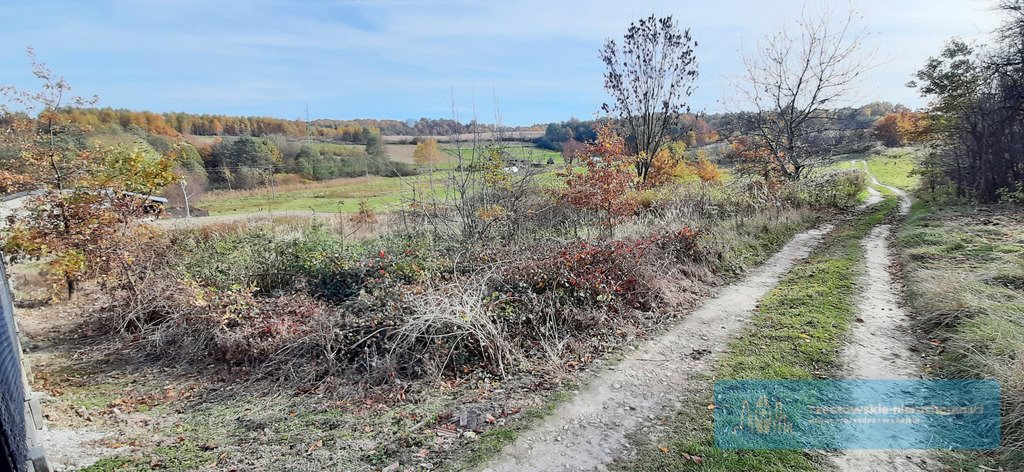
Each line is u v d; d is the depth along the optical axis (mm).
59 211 9461
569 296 6977
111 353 7273
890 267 9039
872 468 3521
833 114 22562
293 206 28594
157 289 8391
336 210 25219
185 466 3965
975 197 16234
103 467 3959
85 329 8547
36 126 9734
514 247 9414
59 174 9758
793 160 21609
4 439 2742
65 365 6855
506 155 11477
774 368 5121
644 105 19000
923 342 5578
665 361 5539
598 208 11461
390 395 5156
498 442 4043
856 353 5363
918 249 9352
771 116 22609
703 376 5082
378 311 6574
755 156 23109
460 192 11070
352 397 5184
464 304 6207
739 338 6039
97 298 10383
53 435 4566
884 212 17109
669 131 19938
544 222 12039
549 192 12148
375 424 4535
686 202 13945
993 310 5434
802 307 6969
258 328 6727
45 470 3363
